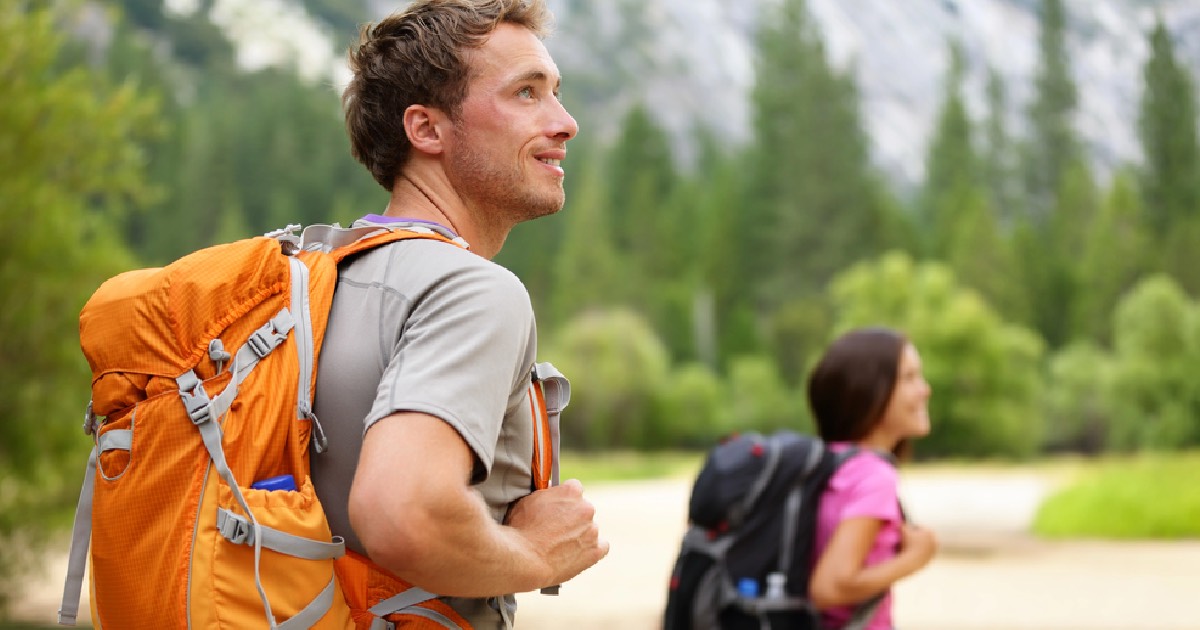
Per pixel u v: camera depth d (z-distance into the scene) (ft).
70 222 29.91
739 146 534.78
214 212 319.06
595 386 202.59
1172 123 326.24
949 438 170.19
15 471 29.60
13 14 29.09
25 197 28.66
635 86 570.05
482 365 4.22
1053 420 212.02
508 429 4.75
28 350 29.22
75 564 4.44
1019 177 388.57
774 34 336.49
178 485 3.99
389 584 4.42
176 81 446.60
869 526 8.69
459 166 4.99
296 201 338.34
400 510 3.86
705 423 213.87
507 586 4.33
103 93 31.32
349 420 4.35
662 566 48.85
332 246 4.86
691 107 572.92
